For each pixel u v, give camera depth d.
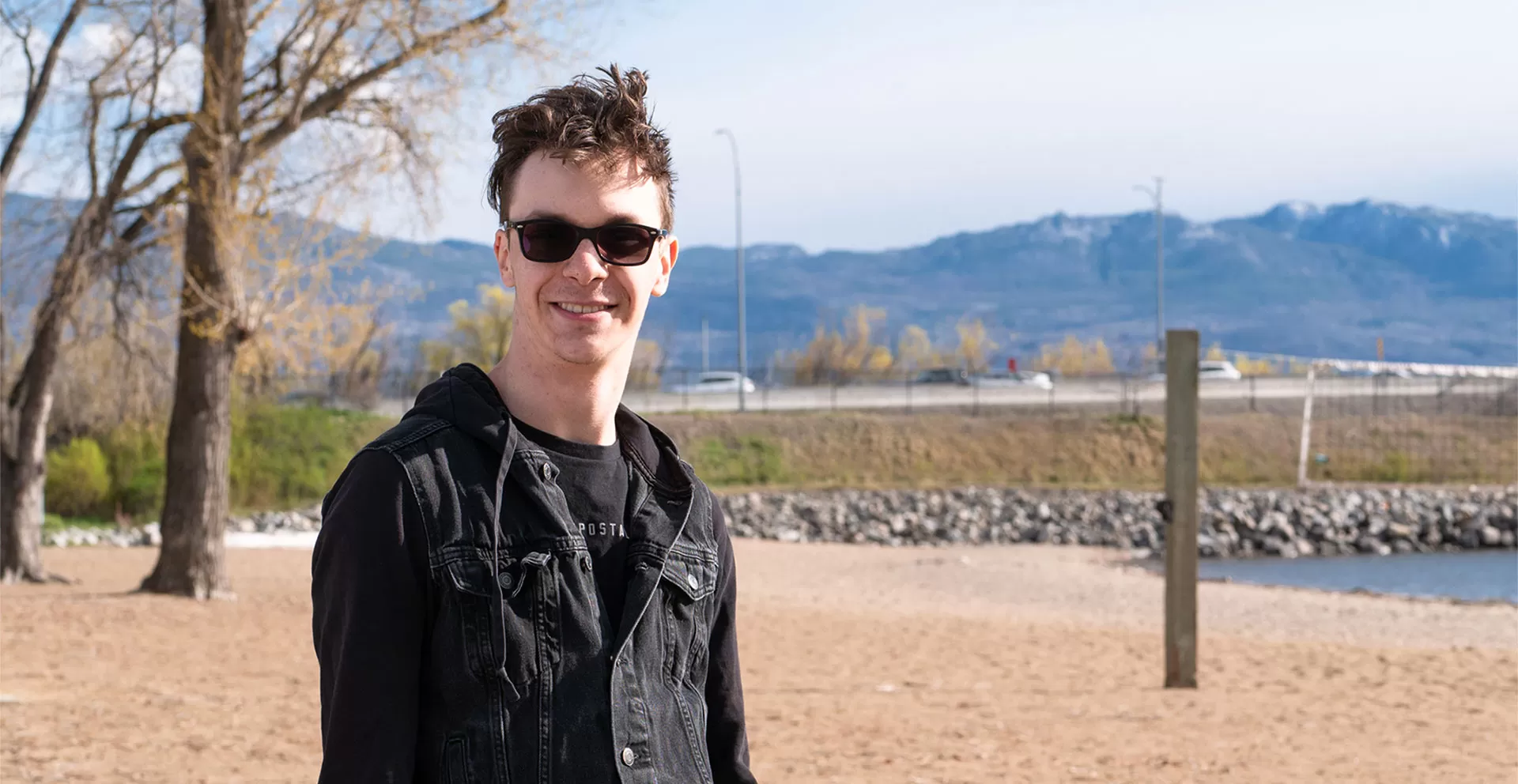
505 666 1.82
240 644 12.80
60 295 20.19
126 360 26.02
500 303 64.06
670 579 2.00
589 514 1.99
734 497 42.22
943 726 9.23
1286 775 7.45
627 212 1.99
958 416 51.28
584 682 1.86
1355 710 10.19
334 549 1.84
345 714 1.78
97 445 36.44
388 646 1.80
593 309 1.98
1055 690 11.41
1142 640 15.87
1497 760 8.00
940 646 14.91
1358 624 19.36
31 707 8.54
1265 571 31.53
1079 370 94.88
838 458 47.69
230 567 23.78
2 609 14.55
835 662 13.38
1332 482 46.47
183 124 18.59
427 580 1.84
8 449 20.34
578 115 1.97
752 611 19.44
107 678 10.16
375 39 17.11
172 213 19.44
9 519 20.45
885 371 69.94
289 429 40.03
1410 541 37.53
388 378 52.78
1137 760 7.86
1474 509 39.50
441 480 1.88
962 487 45.00
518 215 2.00
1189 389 11.20
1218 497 41.25
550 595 1.87
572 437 2.02
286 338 17.67
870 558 31.80
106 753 7.19
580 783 1.82
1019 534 38.62
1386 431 50.44
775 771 7.45
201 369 17.22
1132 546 37.12
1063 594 24.27
